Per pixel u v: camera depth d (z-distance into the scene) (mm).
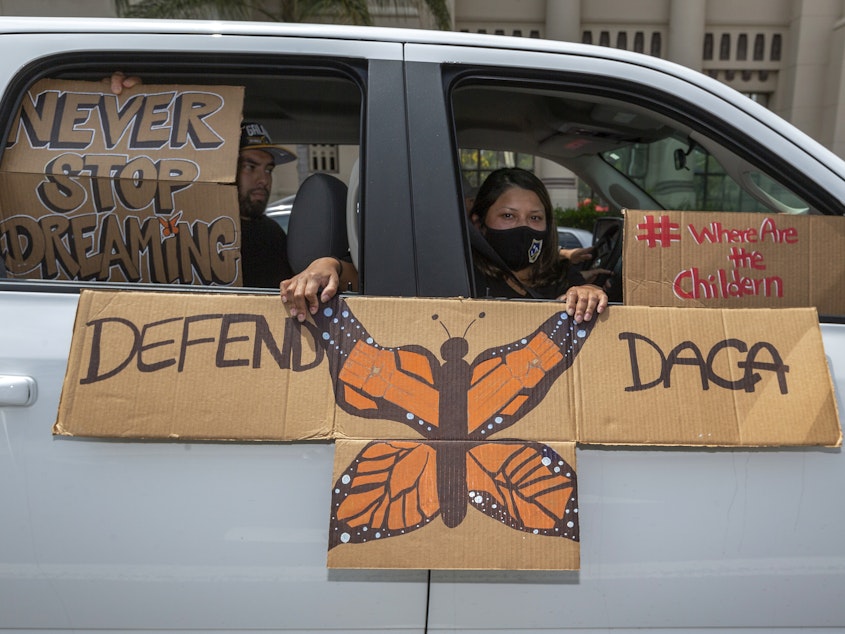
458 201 1382
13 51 1376
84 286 1336
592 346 1283
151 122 1396
